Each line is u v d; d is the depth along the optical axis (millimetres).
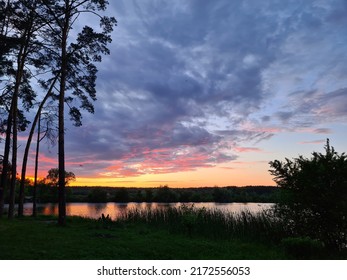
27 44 21719
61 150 16891
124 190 78438
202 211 15461
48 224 16750
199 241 12000
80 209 44625
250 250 10578
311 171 10656
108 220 17172
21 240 10727
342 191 10070
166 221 16703
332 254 9633
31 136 24844
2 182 20453
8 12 20734
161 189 71750
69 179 54062
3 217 21688
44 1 18062
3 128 24250
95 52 19141
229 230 13336
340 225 9992
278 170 11344
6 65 21562
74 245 10125
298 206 10859
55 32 18797
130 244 10672
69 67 18969
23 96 24031
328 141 10883
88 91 20094
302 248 9391
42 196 72312
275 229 11953
